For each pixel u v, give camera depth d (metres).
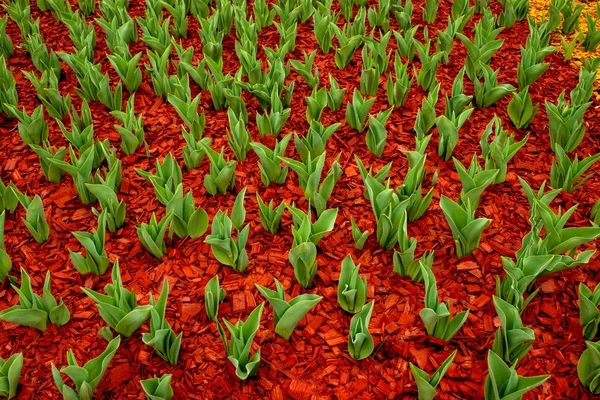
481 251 2.68
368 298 2.50
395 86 3.44
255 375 2.22
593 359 2.04
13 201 2.90
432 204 2.95
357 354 2.24
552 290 2.50
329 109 3.62
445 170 3.14
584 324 2.33
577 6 4.36
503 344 2.12
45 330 2.39
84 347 2.34
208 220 2.86
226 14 4.18
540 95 3.65
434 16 4.39
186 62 3.73
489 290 2.52
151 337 2.18
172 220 2.68
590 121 3.45
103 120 3.55
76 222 2.89
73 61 3.62
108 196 2.71
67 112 3.58
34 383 2.21
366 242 2.76
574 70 3.86
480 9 4.47
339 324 2.41
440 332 2.28
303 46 4.20
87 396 2.01
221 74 3.47
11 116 3.56
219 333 2.22
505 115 3.52
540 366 2.22
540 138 3.34
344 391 2.17
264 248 2.74
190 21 4.56
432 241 2.75
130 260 2.69
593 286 2.51
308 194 2.81
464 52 4.09
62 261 2.70
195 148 3.17
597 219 2.74
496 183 3.04
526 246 2.35
